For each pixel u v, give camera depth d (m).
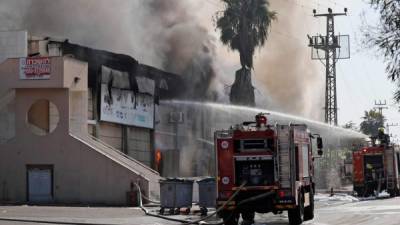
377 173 38.00
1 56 32.88
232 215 18.75
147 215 22.52
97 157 28.52
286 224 19.59
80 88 30.05
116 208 26.12
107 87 34.12
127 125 36.31
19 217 21.11
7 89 29.30
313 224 18.88
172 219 20.66
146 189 27.91
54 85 28.77
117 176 28.20
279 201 18.36
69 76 29.19
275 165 18.45
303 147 19.95
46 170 29.02
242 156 18.61
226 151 18.72
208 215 21.00
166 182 22.75
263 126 18.67
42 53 34.19
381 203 29.75
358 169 38.28
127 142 36.34
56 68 28.86
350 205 28.72
